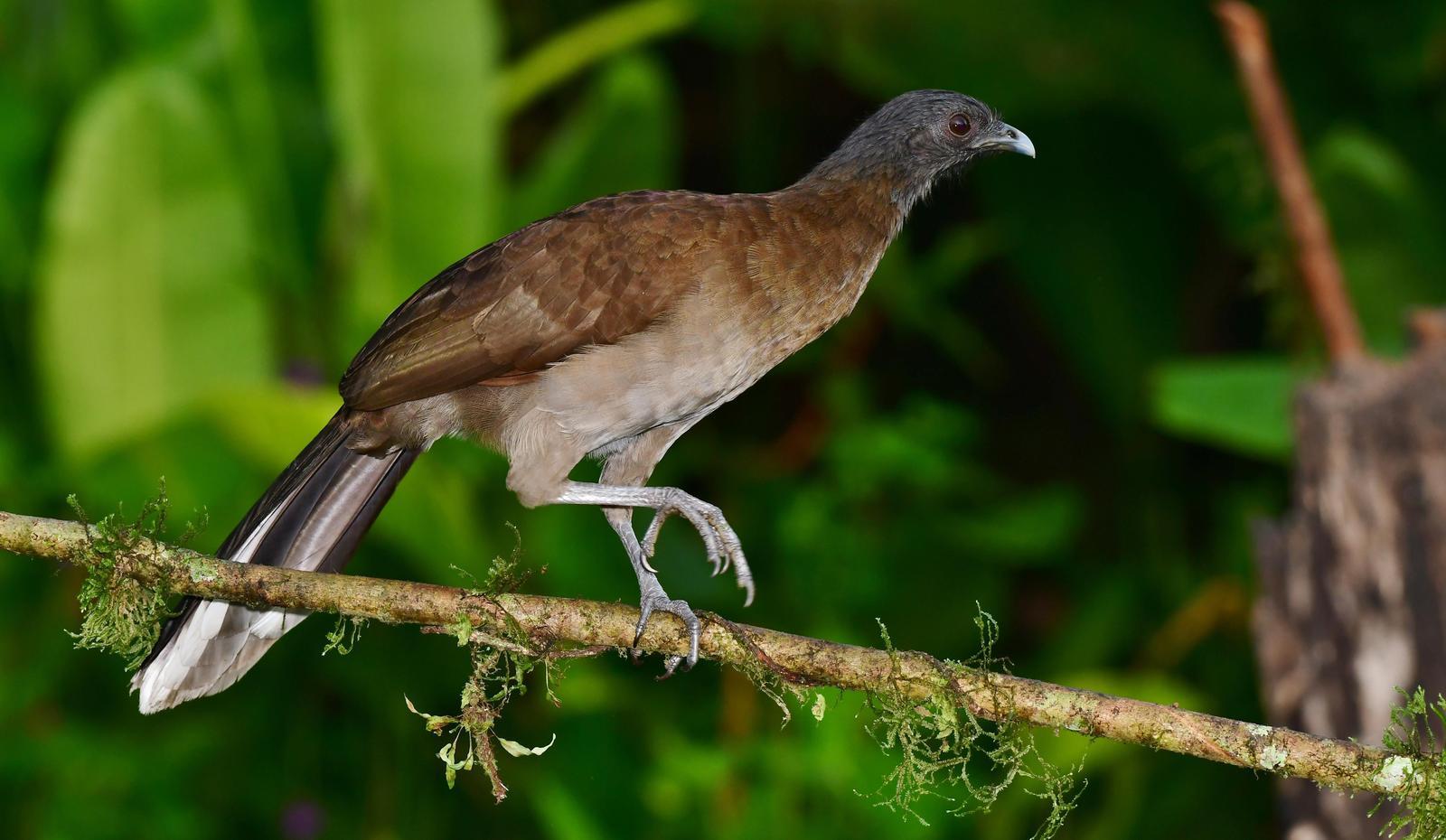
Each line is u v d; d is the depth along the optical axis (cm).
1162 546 1540
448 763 638
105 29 1364
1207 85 1302
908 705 621
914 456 1306
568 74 1356
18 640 1390
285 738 1377
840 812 1148
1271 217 1238
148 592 647
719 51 1675
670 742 1209
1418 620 820
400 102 1152
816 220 809
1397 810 784
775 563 1403
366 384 787
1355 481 850
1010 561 1444
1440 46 1305
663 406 784
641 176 1267
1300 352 1149
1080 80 1317
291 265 1249
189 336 1187
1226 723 587
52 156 1343
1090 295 1491
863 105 1633
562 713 1264
